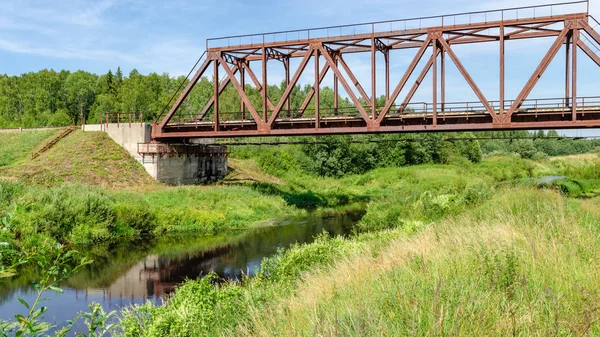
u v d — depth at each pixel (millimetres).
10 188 26578
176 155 42656
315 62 34281
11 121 106625
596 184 41062
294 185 53250
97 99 107500
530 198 18078
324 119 34500
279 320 7488
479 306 4992
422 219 25047
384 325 4898
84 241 25078
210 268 20484
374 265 9828
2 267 4754
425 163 82875
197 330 9266
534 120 29391
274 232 29328
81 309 14891
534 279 6160
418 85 31641
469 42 32312
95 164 38938
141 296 16438
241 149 67312
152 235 28266
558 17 28078
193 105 104312
